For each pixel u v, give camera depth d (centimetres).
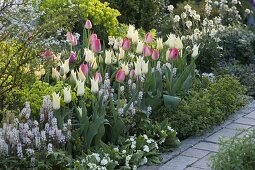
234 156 268
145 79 342
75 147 291
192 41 444
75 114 308
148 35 353
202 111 347
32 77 305
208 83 391
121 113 310
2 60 295
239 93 391
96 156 280
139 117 325
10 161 263
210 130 349
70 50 356
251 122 366
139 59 326
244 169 267
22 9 304
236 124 362
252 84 436
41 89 296
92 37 327
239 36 488
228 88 380
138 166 294
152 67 362
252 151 269
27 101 288
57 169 273
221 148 277
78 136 292
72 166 276
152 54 343
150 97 340
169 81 355
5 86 291
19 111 287
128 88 334
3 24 295
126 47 336
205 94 360
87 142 294
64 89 284
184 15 460
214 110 357
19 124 272
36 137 271
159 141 315
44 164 267
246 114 382
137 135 321
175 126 337
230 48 483
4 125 268
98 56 348
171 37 366
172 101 344
